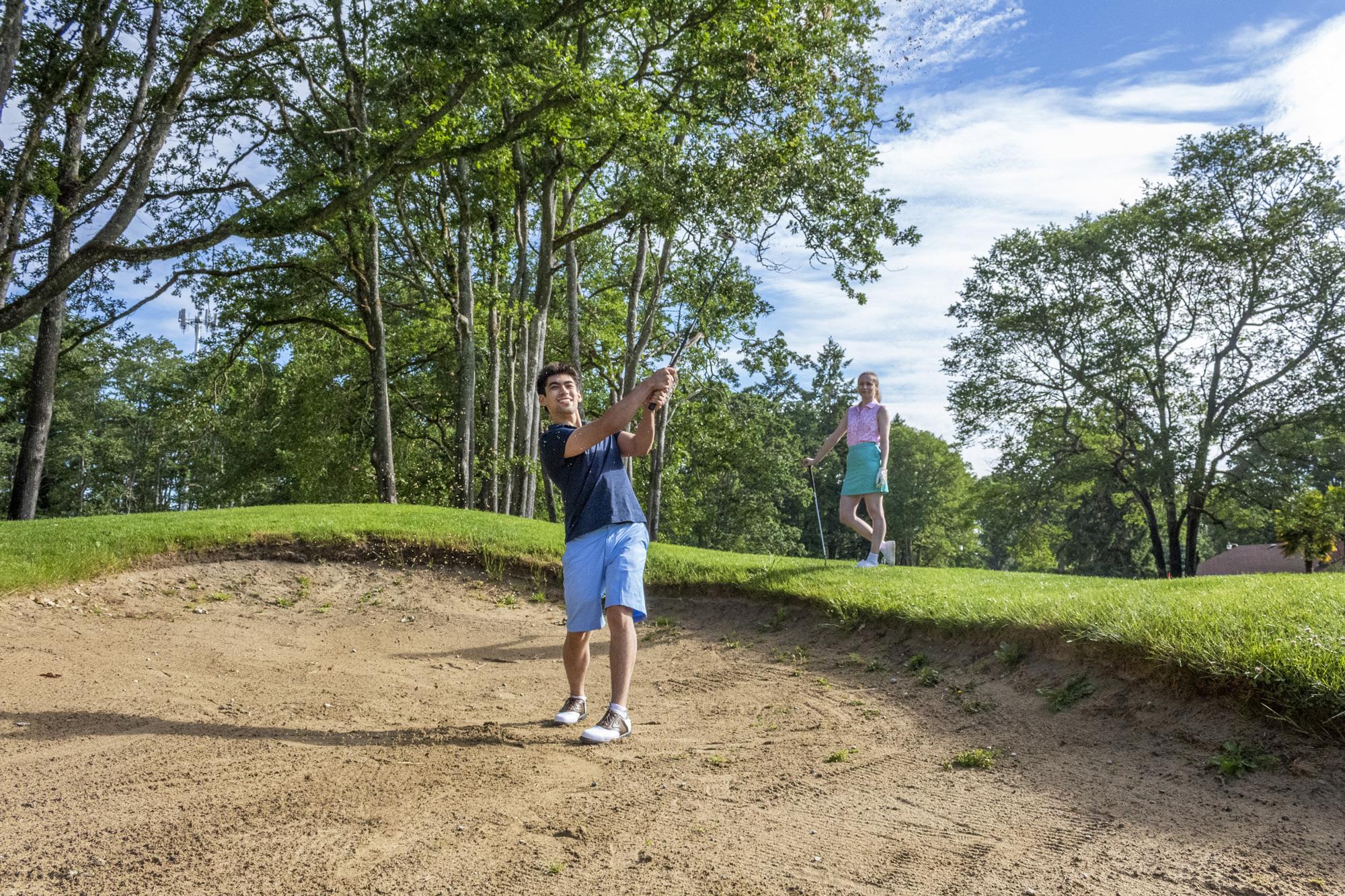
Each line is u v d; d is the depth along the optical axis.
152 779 3.56
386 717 4.98
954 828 3.10
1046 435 32.31
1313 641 3.79
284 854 2.78
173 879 2.57
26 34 15.93
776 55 15.84
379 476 20.41
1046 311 31.31
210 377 23.23
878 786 3.63
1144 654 4.33
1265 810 3.07
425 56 13.62
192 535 9.88
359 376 27.52
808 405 56.81
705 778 3.73
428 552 10.40
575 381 4.66
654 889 2.55
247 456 29.64
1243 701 3.73
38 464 17.70
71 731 4.36
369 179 14.74
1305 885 2.51
